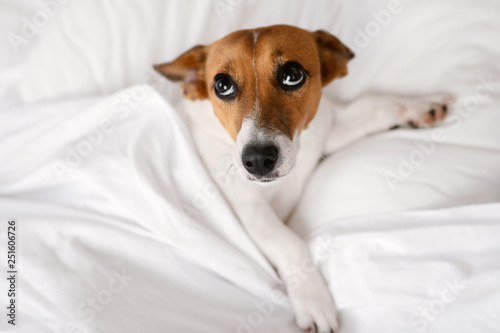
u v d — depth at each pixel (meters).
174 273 0.47
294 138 0.45
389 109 0.55
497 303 0.40
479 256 0.42
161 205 0.47
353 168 0.49
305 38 0.47
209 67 0.48
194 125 0.54
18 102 0.57
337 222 0.47
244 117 0.44
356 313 0.44
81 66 0.57
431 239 0.43
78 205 0.49
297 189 0.52
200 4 0.59
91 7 0.57
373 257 0.44
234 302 0.46
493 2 0.55
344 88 0.60
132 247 0.47
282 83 0.45
